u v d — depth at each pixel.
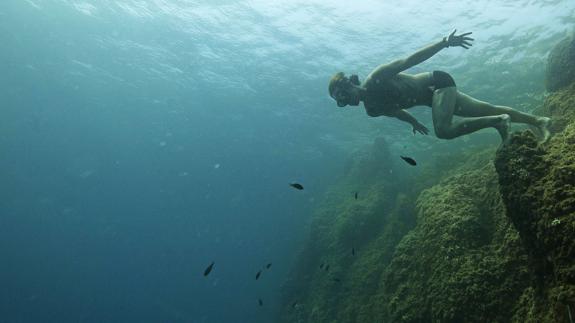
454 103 3.98
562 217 2.67
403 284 8.34
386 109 4.20
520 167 3.34
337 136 29.62
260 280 38.16
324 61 20.69
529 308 4.01
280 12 18.30
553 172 3.01
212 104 30.52
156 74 26.91
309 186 40.09
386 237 15.38
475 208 6.93
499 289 4.87
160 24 21.22
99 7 20.55
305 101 25.55
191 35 21.66
